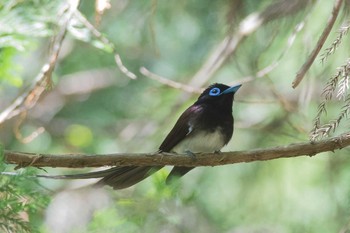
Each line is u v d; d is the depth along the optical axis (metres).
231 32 10.96
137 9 15.00
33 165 7.88
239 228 12.70
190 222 9.59
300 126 12.35
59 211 12.05
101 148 15.56
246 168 13.64
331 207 12.43
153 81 16.45
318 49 7.59
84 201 12.43
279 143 13.13
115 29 15.52
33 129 17.33
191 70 15.53
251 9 11.58
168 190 8.92
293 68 12.76
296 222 12.76
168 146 10.97
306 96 11.34
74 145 15.80
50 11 10.81
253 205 13.29
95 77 18.80
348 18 8.47
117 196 9.77
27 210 6.95
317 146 7.99
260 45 11.86
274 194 13.25
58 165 7.94
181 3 14.88
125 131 16.20
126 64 17.02
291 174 13.27
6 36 10.59
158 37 15.59
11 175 6.84
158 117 14.78
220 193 13.58
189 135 10.80
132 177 9.07
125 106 17.67
